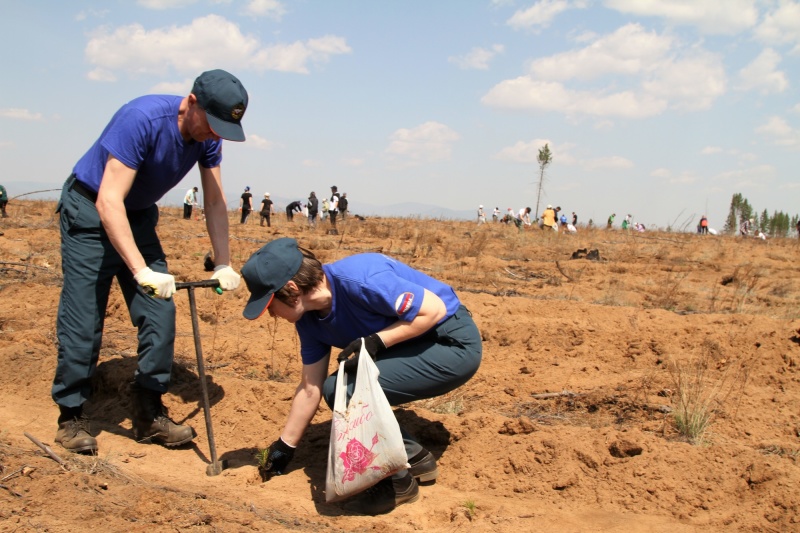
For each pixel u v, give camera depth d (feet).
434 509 12.00
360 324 12.07
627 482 12.41
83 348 13.67
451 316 12.29
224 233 14.71
